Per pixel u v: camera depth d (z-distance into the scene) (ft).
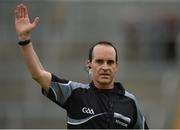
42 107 125.39
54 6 149.07
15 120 123.44
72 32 148.66
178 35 148.15
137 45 148.46
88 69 48.93
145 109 124.36
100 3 151.74
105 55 47.34
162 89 130.62
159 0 152.15
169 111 118.62
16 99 131.23
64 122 123.24
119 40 149.28
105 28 150.92
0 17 147.54
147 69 141.49
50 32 146.41
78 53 144.25
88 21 150.82
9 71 138.31
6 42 146.10
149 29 150.20
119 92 47.88
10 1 147.74
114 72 47.67
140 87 134.62
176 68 142.20
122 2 152.35
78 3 150.92
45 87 47.26
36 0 147.84
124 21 151.74
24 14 47.11
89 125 46.52
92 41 147.84
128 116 47.21
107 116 46.70
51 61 138.41
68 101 47.19
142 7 153.07
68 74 135.23
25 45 46.68
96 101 47.03
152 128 118.32
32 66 46.78
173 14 151.64
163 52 147.13
